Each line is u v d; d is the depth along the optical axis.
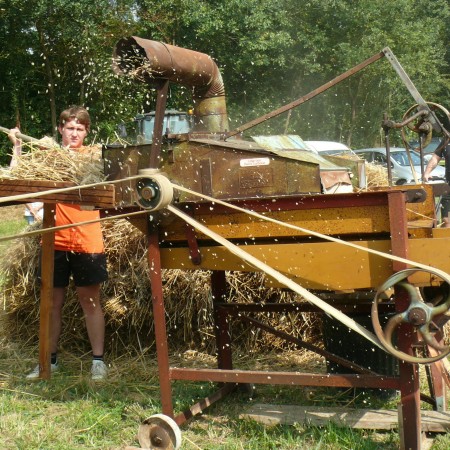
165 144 3.90
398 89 28.53
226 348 4.71
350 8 27.97
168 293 5.72
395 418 4.03
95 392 4.84
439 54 31.56
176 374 3.91
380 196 3.42
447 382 3.95
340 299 4.50
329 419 4.06
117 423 4.25
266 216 3.67
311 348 4.42
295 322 5.71
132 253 5.75
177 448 3.77
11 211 17.00
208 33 24.73
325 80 28.28
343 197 3.48
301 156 3.91
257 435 4.00
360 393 4.61
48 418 4.40
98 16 20.98
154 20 23.80
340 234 3.55
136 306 5.71
